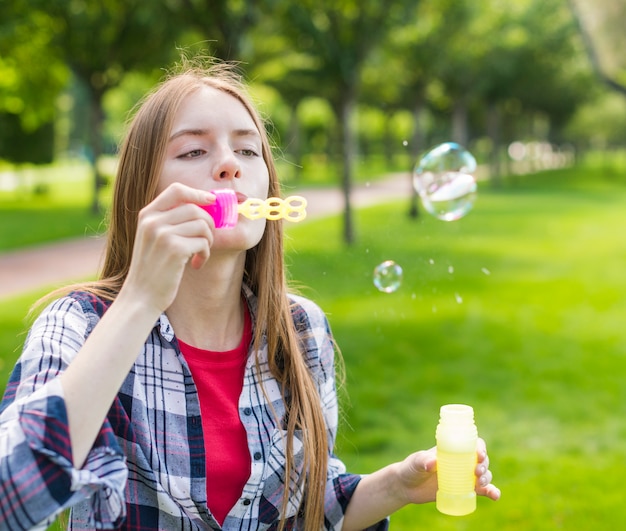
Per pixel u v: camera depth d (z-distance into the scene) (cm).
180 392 117
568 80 3011
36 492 90
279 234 131
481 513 298
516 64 2366
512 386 469
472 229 1359
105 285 125
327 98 1168
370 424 392
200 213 100
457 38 1493
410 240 1137
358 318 642
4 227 1334
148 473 111
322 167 3781
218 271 119
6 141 2114
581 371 502
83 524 115
